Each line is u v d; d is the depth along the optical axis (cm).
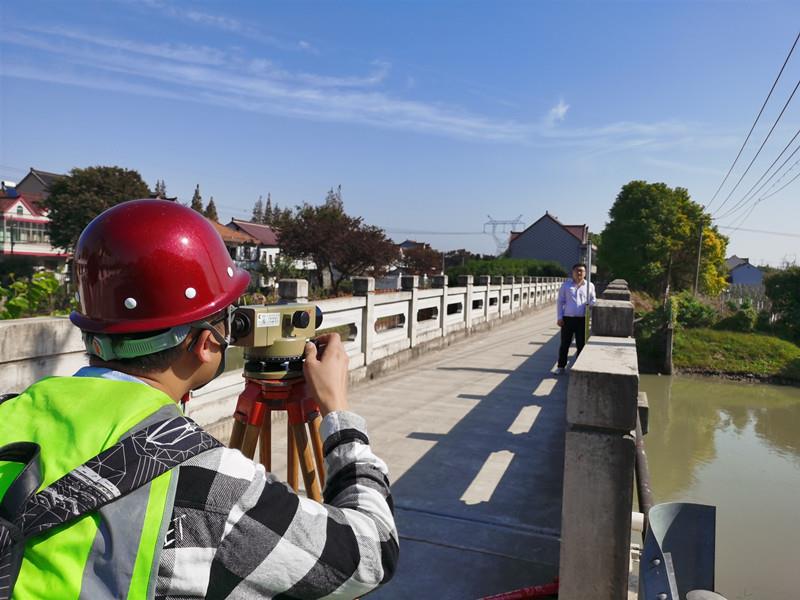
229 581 77
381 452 475
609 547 212
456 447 493
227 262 107
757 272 6669
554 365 909
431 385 739
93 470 75
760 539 605
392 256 3100
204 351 100
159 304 94
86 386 89
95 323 94
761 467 863
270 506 81
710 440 1025
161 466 77
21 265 2572
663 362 1744
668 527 189
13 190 4312
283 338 161
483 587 279
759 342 1847
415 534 331
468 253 5903
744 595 498
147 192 3312
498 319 1545
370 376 755
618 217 4019
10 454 81
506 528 341
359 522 90
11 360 276
